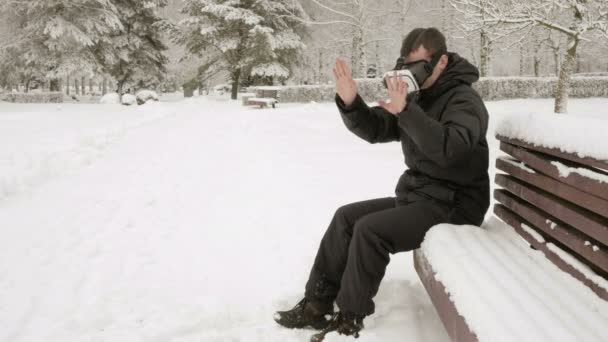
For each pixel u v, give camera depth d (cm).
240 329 236
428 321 231
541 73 4375
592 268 160
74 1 3109
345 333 214
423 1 3188
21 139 942
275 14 3475
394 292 262
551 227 181
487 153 214
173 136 1071
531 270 169
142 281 296
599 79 2339
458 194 213
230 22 3284
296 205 464
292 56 3619
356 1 2919
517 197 225
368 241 205
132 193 530
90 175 632
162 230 398
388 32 3319
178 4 4522
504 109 1841
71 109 2184
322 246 236
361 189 529
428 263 194
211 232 390
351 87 228
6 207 473
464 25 1291
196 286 288
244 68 3481
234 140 975
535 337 127
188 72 4241
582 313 140
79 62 3089
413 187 223
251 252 342
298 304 240
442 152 187
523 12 1238
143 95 2883
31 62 3284
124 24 3738
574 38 1282
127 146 910
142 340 226
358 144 905
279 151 815
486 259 174
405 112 186
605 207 146
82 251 350
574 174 163
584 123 167
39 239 377
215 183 576
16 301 271
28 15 3100
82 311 257
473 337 141
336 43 3562
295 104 2488
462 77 207
